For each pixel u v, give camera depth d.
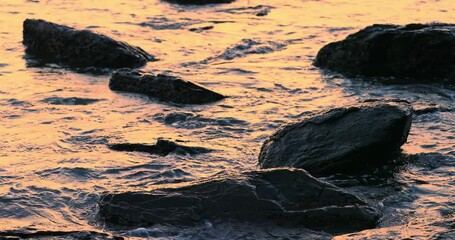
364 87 32.62
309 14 46.97
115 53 36.78
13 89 32.69
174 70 35.62
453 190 21.69
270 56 37.81
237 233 19.02
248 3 50.56
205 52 38.78
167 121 28.23
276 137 23.84
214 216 19.48
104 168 23.56
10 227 19.52
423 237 17.61
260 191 19.80
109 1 50.75
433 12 46.59
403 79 33.97
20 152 25.09
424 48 33.78
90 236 18.41
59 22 44.75
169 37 41.81
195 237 18.92
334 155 22.73
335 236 18.44
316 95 31.52
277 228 19.22
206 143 25.70
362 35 34.66
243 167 23.62
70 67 36.91
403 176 22.61
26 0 50.75
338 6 49.06
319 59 35.91
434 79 33.78
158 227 19.28
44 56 38.41
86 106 30.31
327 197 19.81
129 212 19.75
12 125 27.91
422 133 26.12
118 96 31.67
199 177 22.86
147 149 25.12
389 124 23.08
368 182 22.27
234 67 35.81
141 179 22.81
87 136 26.61
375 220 19.48
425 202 20.91
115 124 28.00
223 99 30.91
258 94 31.59
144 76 31.97
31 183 22.38
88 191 21.89
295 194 19.83
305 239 18.83
